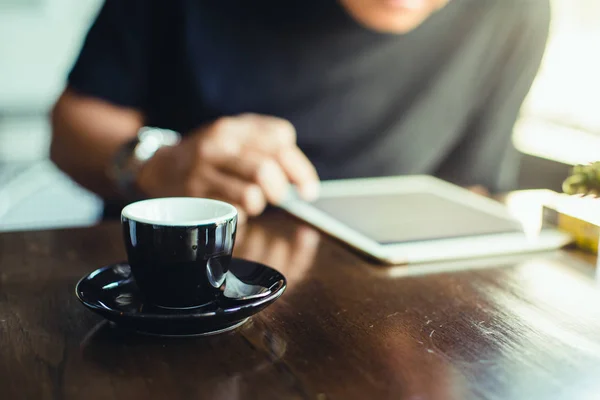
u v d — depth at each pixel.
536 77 1.59
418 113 1.53
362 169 1.53
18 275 0.64
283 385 0.42
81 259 0.70
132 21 1.41
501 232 0.82
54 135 1.38
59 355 0.46
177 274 0.49
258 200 0.92
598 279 0.67
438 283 0.65
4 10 2.23
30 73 2.29
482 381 0.43
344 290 0.62
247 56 1.46
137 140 1.22
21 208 1.99
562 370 0.45
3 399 0.39
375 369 0.45
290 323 0.53
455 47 1.50
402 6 1.41
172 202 0.56
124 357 0.45
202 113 1.49
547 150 1.49
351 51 1.47
